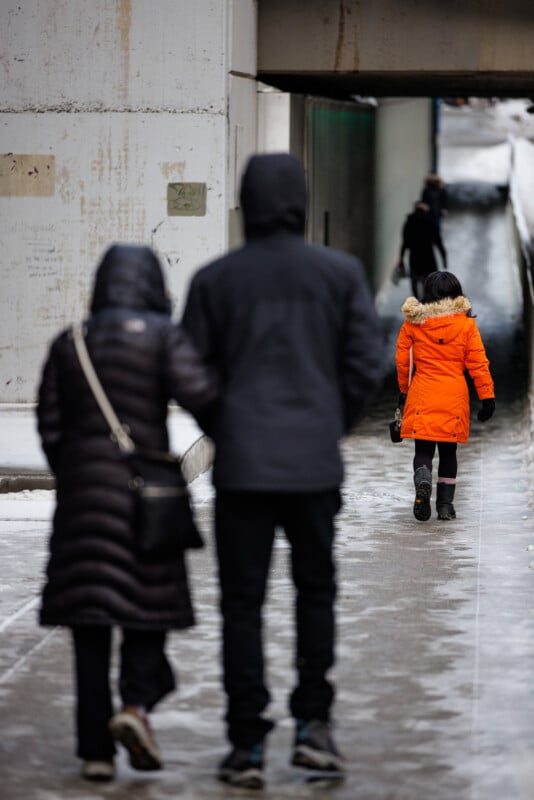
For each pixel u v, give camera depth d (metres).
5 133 40.16
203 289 12.40
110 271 12.56
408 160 72.88
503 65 43.28
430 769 12.63
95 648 12.27
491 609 18.98
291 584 20.50
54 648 16.86
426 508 25.86
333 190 52.94
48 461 12.61
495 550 23.25
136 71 39.78
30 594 19.69
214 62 39.69
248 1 42.16
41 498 27.66
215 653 16.66
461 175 117.50
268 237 12.47
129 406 12.16
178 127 39.78
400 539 24.20
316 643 12.39
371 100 60.78
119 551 11.99
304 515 12.23
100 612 11.92
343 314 12.46
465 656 16.56
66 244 40.28
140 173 39.97
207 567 21.78
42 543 23.45
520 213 75.94
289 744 13.44
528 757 12.97
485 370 25.73
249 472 11.96
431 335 25.73
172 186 39.91
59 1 39.75
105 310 12.49
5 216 40.38
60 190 40.22
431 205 77.94
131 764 12.30
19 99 40.06
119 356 12.19
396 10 43.38
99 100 39.91
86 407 12.17
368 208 60.03
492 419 40.19
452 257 79.19
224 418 12.16
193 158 39.81
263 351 12.20
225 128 39.75
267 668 16.02
